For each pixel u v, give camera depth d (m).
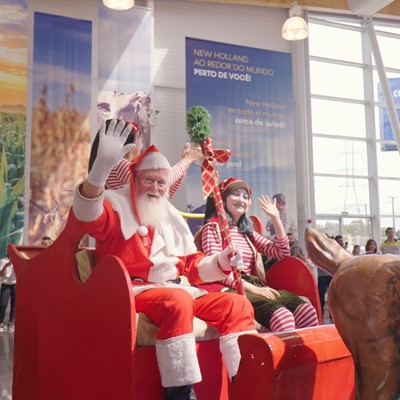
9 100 8.69
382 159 13.19
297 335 1.35
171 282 2.25
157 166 2.31
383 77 9.50
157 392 1.90
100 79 9.49
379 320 1.02
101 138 1.92
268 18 11.66
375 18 13.20
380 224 13.03
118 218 2.19
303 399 1.33
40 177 8.91
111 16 9.64
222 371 2.11
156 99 10.41
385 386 1.02
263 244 3.05
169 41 10.65
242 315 2.06
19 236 8.58
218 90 10.30
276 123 10.75
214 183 2.49
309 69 12.05
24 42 8.84
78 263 2.19
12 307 7.40
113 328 1.81
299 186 11.60
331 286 1.11
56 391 2.08
